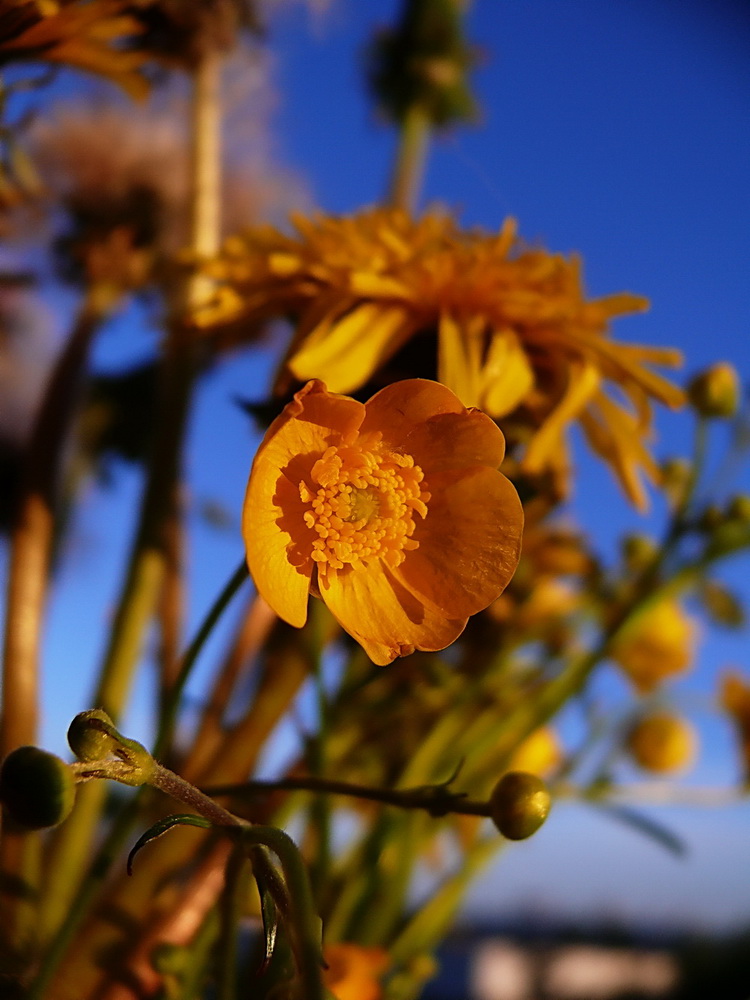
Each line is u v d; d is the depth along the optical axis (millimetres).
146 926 94
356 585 76
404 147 197
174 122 155
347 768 121
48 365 144
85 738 56
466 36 202
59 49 88
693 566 121
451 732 127
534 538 141
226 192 169
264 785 70
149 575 123
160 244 147
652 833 129
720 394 119
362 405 73
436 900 119
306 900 54
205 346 141
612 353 104
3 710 106
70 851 106
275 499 75
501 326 104
